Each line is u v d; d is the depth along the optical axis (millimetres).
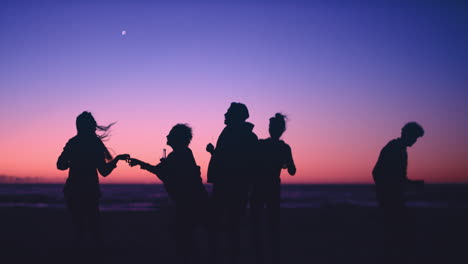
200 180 4434
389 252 5578
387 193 5273
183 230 4309
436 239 6770
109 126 5359
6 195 46625
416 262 4910
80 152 5051
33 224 9562
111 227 8906
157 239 7102
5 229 8555
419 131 5141
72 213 5148
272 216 4941
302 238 7227
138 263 4961
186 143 4500
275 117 5066
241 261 5051
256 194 4938
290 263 4930
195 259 4488
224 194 4566
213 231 4523
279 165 4965
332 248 6094
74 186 5027
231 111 4750
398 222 5273
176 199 4340
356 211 13664
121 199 36938
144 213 12375
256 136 4809
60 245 6363
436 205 22297
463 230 7996
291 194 59875
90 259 5191
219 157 4621
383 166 5285
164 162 4383
